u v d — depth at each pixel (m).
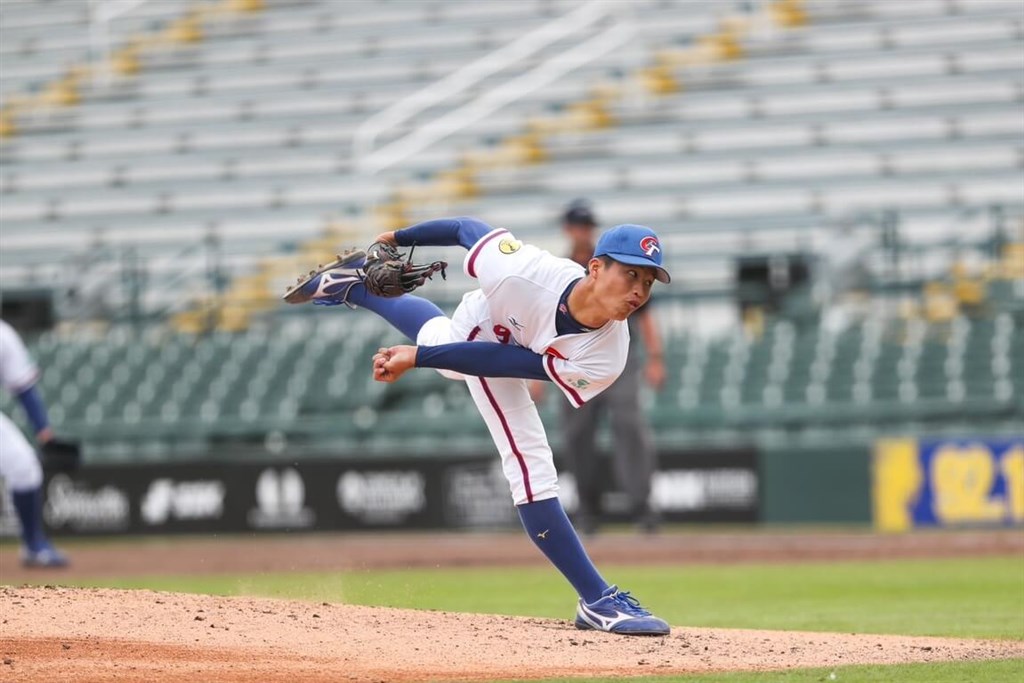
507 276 17.16
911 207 64.62
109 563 41.62
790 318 59.97
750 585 32.62
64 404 64.75
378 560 41.38
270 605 19.61
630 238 16.44
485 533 50.97
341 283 19.67
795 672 15.29
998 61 69.94
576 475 44.16
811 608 26.80
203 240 74.69
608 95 75.81
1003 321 56.12
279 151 79.12
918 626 22.59
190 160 80.12
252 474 53.19
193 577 35.88
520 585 33.44
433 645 17.22
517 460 18.59
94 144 82.75
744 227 65.38
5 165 82.81
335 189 75.94
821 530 48.31
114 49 88.31
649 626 18.41
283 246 72.25
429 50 82.31
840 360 56.38
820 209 66.62
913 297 58.19
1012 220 59.47
